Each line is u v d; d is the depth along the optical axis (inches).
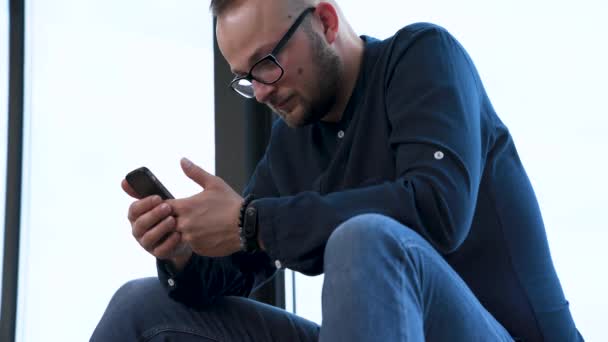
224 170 101.8
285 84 60.4
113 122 118.8
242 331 61.1
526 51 80.8
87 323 118.0
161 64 115.0
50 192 123.8
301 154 67.6
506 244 58.8
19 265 123.9
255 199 54.5
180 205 56.7
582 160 75.9
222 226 55.5
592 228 74.5
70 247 120.7
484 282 58.6
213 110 108.3
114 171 117.7
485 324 48.8
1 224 125.5
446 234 50.8
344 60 63.0
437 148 53.1
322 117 63.4
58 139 124.5
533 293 58.5
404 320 42.6
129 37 119.2
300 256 51.6
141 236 58.3
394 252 43.8
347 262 42.8
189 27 112.9
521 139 79.7
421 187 50.9
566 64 78.2
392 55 62.1
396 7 90.2
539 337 58.3
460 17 85.6
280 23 60.0
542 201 77.5
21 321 122.1
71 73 124.9
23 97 128.6
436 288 46.0
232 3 61.2
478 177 54.6
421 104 56.3
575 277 74.8
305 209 51.8
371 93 61.7
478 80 63.4
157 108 114.2
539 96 79.3
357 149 61.3
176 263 60.8
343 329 41.6
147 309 60.5
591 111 76.0
